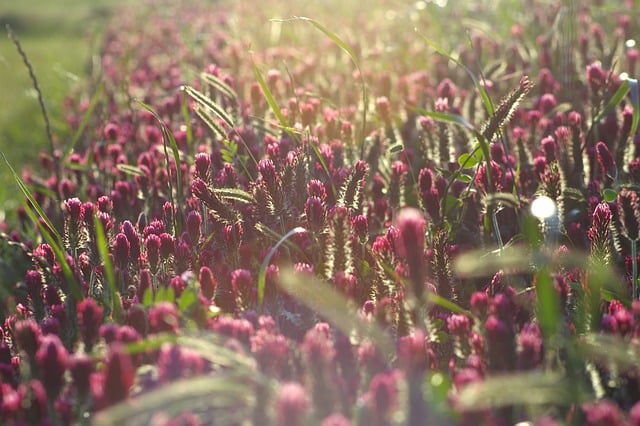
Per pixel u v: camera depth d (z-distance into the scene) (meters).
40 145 2.44
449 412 0.76
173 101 1.78
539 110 1.53
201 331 0.88
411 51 2.24
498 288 0.99
